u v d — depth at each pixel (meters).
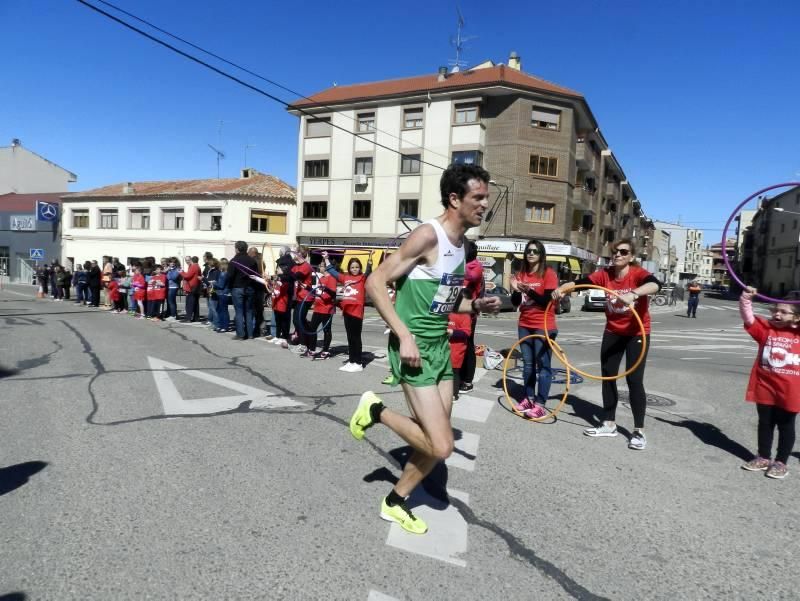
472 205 2.85
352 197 36.03
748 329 4.37
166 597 2.40
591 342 13.27
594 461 4.38
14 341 9.77
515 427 5.23
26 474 3.71
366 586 2.54
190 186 42.12
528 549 2.96
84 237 44.00
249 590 2.47
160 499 3.37
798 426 5.82
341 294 7.66
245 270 10.38
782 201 63.84
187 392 6.09
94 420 4.98
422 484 3.78
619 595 2.58
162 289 14.39
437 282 2.86
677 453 4.67
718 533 3.23
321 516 3.22
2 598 2.35
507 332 15.48
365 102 34.97
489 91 31.94
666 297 41.81
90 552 2.75
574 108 33.66
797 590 2.67
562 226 33.22
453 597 2.49
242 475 3.78
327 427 4.94
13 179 52.84
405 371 2.90
